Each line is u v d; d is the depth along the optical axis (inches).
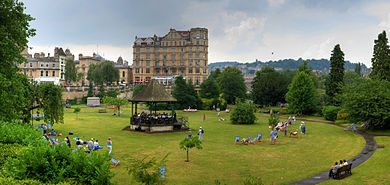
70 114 2605.8
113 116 2578.7
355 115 1769.2
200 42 5570.9
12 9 1057.5
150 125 1685.5
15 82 1077.1
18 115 1197.7
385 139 1461.6
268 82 3816.4
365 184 743.7
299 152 1175.6
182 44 5698.8
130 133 1609.3
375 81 1828.2
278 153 1151.6
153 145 1259.2
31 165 406.3
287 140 1480.1
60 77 4825.3
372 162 988.6
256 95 3917.3
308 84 2928.2
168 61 5757.9
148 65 5782.5
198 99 3878.0
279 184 759.1
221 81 4503.0
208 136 1582.2
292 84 2987.2
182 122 1889.8
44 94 1485.0
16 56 1071.0
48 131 1417.3
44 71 4667.8
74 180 418.0
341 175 825.5
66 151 445.1
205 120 2522.1
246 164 964.0
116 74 4830.2
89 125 1899.6
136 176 553.6
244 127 2028.8
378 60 2349.9
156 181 555.8
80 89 3969.0
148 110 3464.6
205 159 1022.4
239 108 2272.4
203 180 776.9
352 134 1684.3
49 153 432.1
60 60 4825.3
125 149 1155.3
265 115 3065.9
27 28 1134.4
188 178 790.5
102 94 3976.4
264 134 1688.0
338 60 2960.1
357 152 1173.1
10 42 1015.0
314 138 1549.0
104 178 426.6
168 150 1160.8
